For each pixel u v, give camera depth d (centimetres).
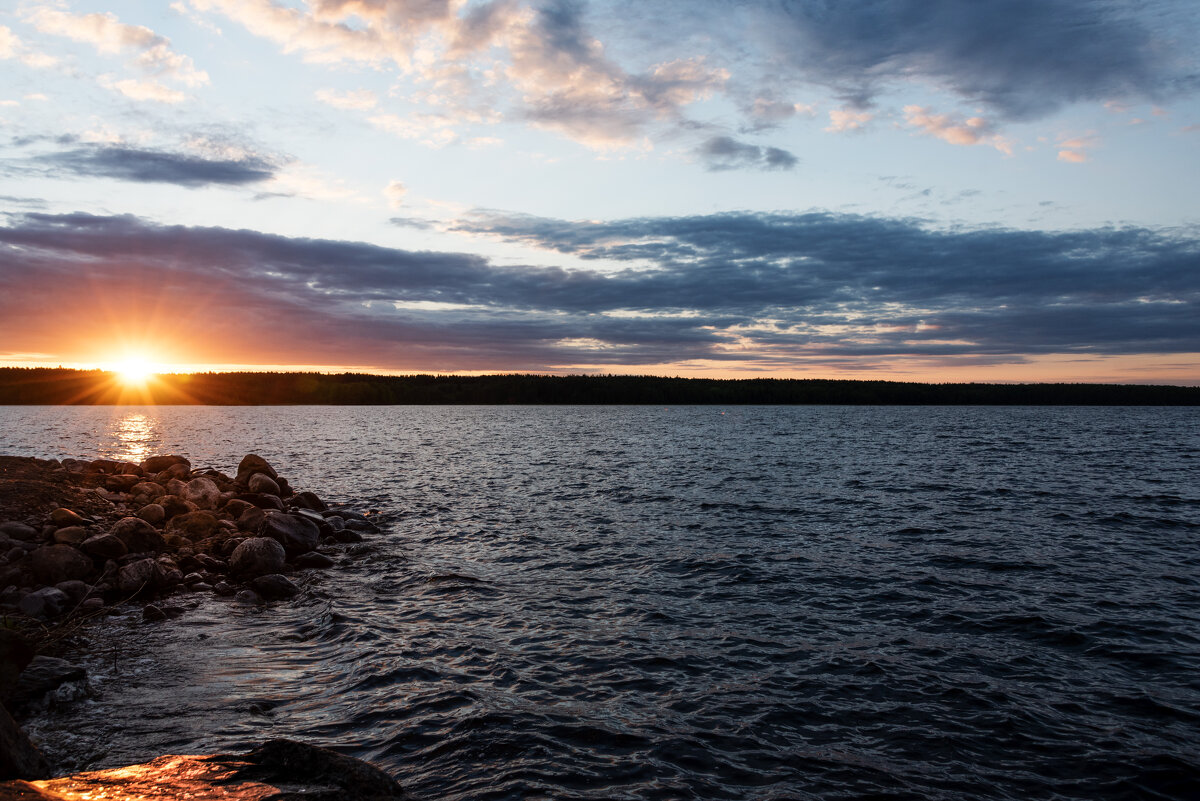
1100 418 13538
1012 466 4122
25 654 906
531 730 857
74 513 1716
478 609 1390
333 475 3847
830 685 1005
